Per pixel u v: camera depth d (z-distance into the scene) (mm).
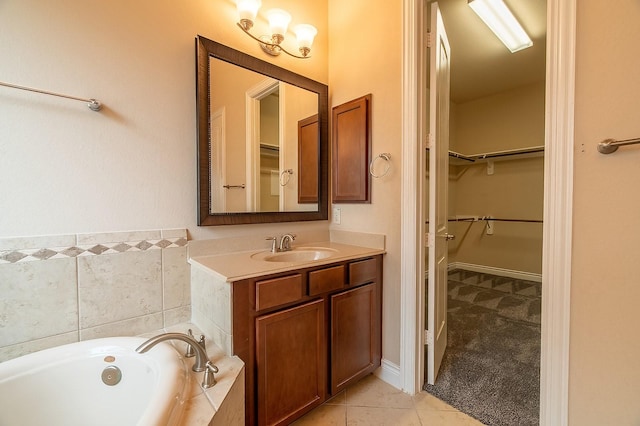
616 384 1032
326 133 2107
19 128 1124
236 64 1672
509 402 1568
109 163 1318
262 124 1795
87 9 1254
